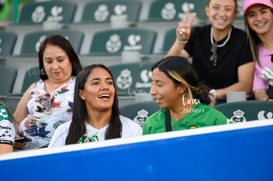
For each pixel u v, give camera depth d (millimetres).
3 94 11641
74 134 7133
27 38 13352
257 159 4656
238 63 9430
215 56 9531
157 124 6910
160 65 6777
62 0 15258
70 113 8898
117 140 4320
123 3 14180
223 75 9492
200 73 9695
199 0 13242
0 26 14594
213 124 6762
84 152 4227
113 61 11977
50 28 13820
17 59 12750
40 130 8820
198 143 4477
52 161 4188
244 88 9383
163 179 4363
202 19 12977
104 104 7062
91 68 7160
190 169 4441
